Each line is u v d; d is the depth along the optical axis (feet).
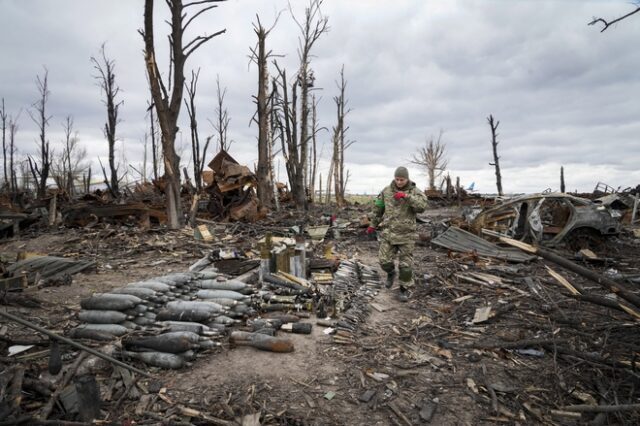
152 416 8.59
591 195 55.47
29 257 24.11
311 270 20.97
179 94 35.50
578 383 10.41
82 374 9.98
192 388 9.78
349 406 9.33
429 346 12.66
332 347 12.33
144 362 10.84
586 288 18.61
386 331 13.88
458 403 9.57
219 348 12.00
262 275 17.84
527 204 27.14
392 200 17.38
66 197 54.29
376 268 23.50
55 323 13.89
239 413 8.85
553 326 13.91
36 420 7.93
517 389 10.12
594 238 25.68
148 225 37.32
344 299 16.37
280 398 9.51
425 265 23.72
